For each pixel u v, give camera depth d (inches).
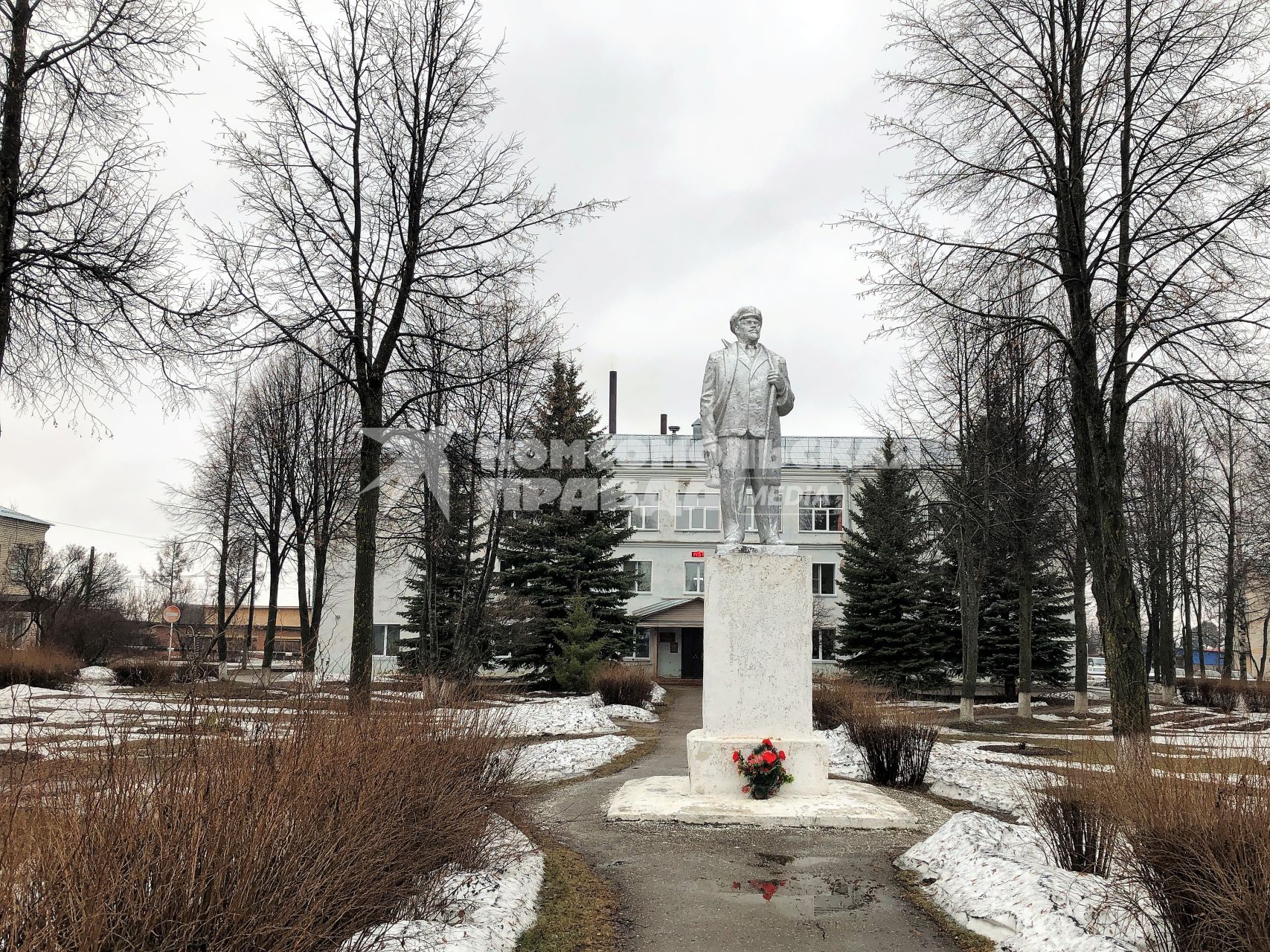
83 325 467.8
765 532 417.1
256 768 179.6
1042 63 457.7
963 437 892.0
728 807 358.6
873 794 391.5
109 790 151.5
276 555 1246.9
